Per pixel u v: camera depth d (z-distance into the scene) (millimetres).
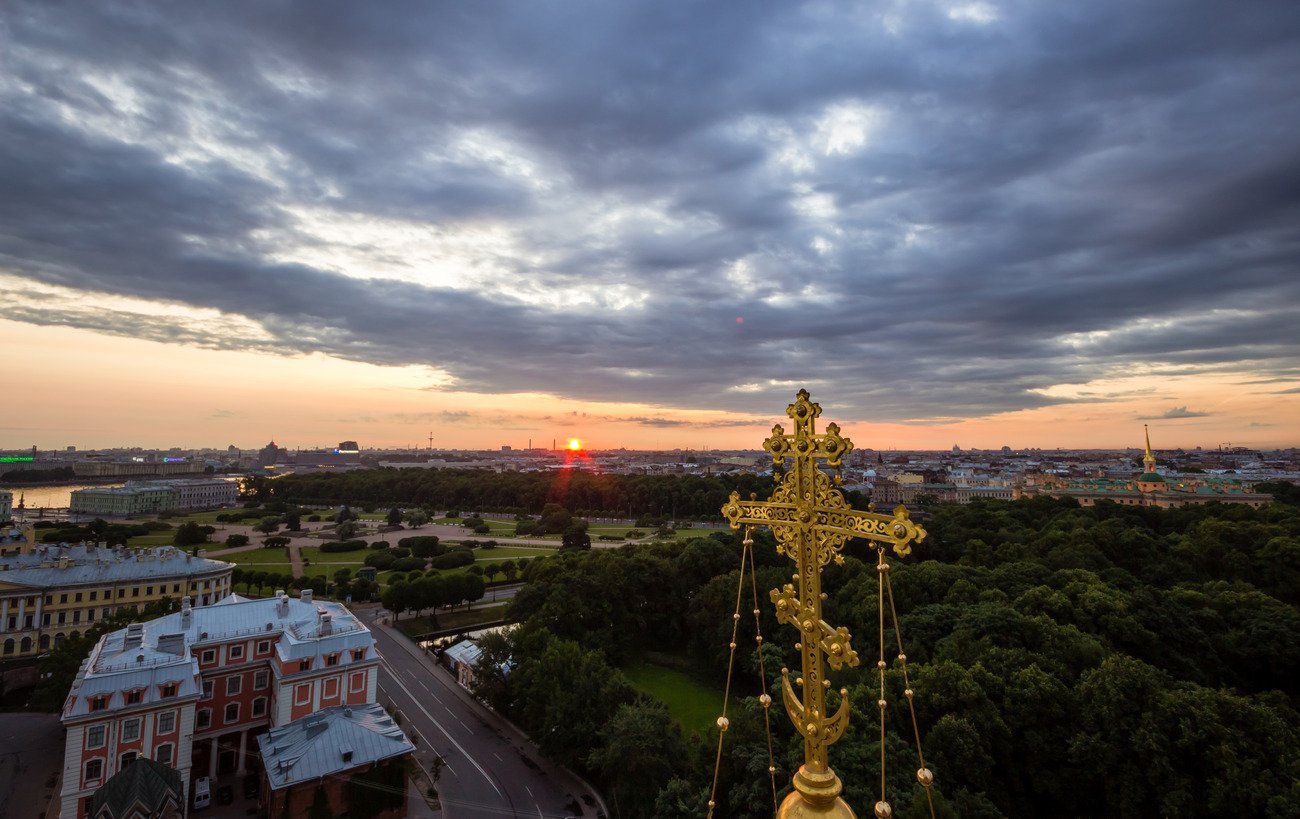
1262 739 55844
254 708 80125
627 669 107688
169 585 124000
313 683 77250
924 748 59438
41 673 92250
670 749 67562
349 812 66375
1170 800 54188
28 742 84000
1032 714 62625
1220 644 82438
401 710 93062
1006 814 58906
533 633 92938
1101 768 58812
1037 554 124250
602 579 112188
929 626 84375
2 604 108312
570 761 74125
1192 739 56188
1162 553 121500
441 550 197250
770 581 101625
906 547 11336
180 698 69562
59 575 115250
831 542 13086
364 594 147125
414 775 75938
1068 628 76625
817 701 13188
